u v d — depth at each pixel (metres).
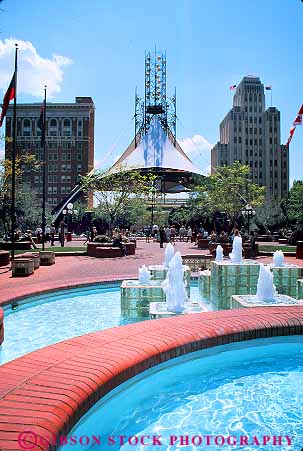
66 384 3.94
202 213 48.91
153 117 63.72
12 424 3.17
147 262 21.02
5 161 26.39
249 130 122.69
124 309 9.06
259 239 46.00
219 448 3.53
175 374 5.23
